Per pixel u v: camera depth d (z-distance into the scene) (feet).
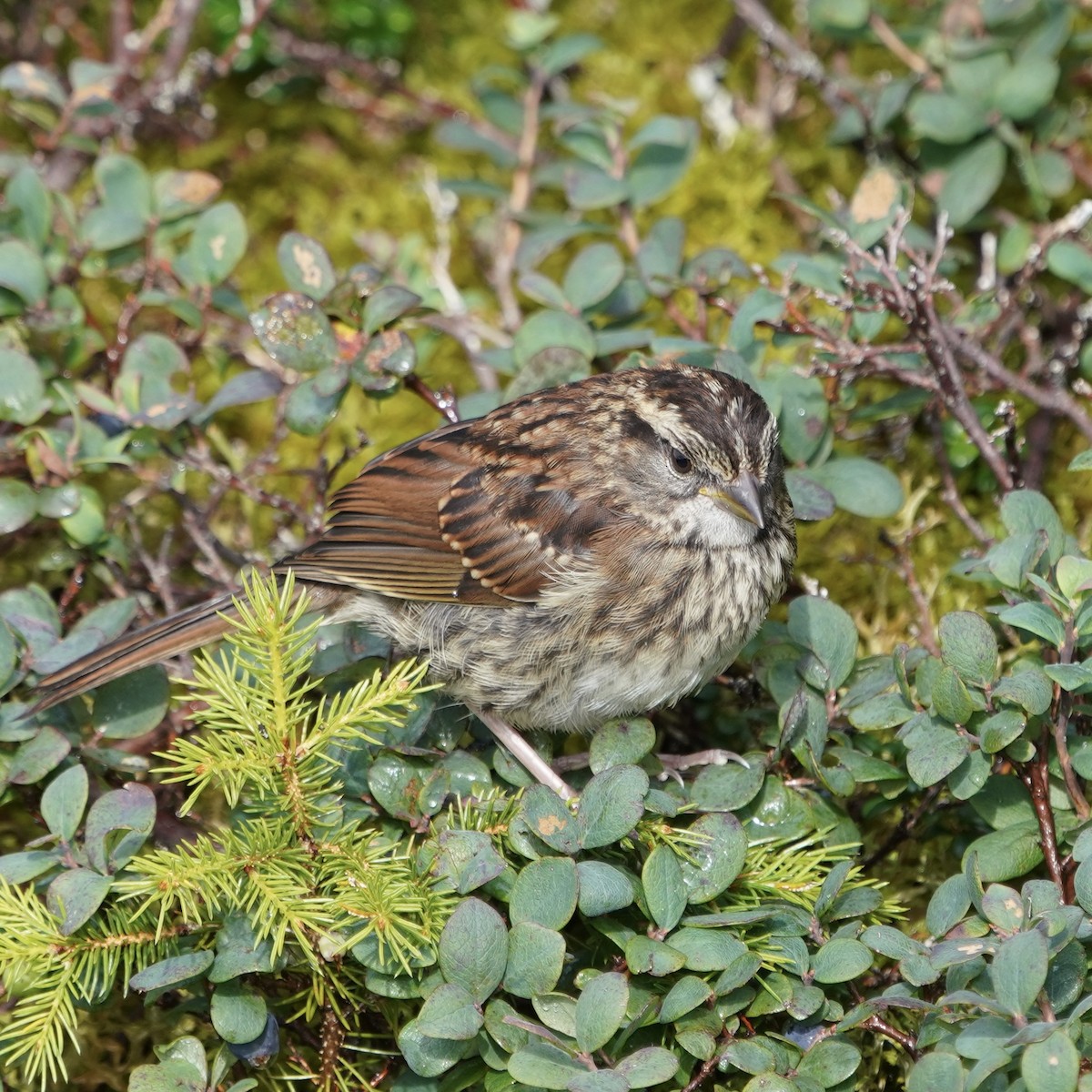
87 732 27.12
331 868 21.88
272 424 36.32
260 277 38.91
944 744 23.35
